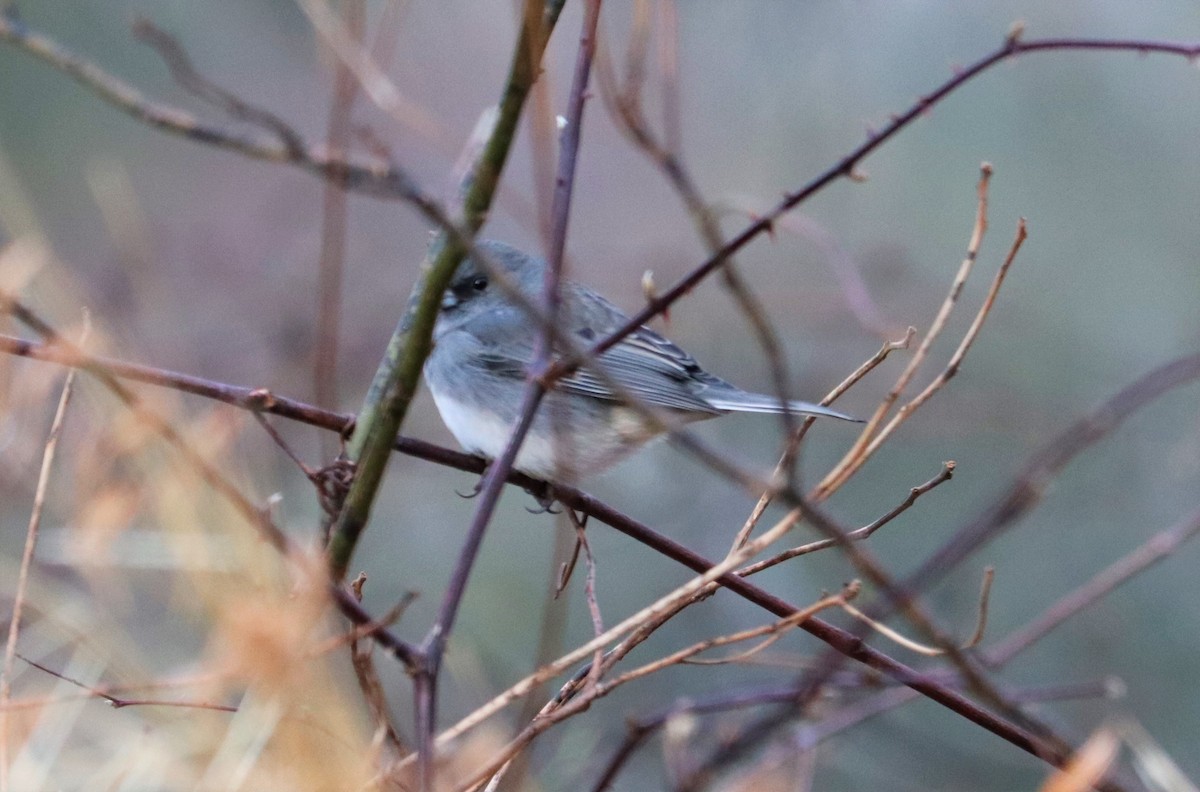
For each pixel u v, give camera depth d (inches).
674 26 238.7
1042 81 524.1
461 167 217.9
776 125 560.4
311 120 550.9
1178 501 480.7
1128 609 465.4
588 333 312.2
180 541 159.2
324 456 261.0
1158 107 524.1
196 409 336.8
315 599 156.3
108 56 534.6
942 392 489.4
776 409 305.9
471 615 460.8
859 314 298.8
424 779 153.0
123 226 454.3
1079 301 513.7
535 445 302.2
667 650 457.7
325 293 263.0
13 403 204.4
